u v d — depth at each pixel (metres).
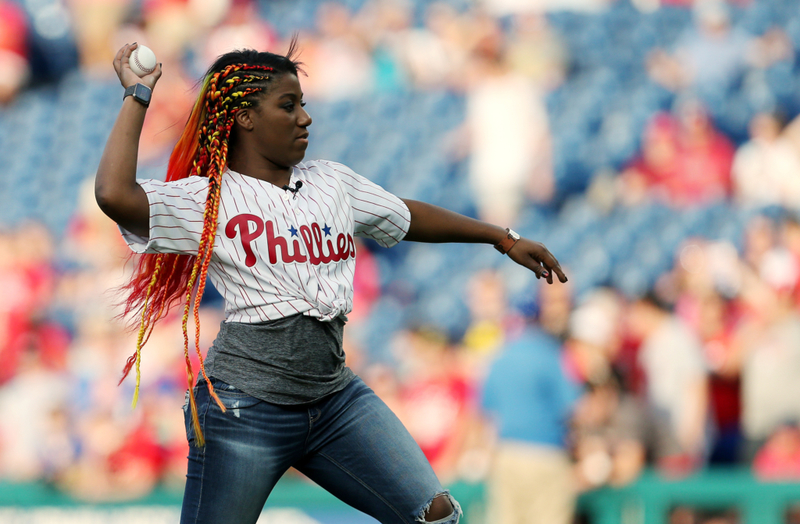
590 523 18.62
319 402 8.09
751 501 18.34
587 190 35.34
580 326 20.06
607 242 32.12
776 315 23.23
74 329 29.91
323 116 41.62
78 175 41.81
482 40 42.09
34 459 22.86
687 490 18.44
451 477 19.98
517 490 18.20
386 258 34.81
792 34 41.78
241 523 7.84
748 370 21.50
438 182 36.66
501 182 35.59
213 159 7.83
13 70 47.34
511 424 18.33
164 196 7.52
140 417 21.81
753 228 27.45
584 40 42.69
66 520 19.45
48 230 39.28
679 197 34.28
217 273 7.86
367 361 27.78
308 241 7.90
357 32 45.00
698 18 42.03
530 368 18.31
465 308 31.05
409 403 22.34
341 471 8.26
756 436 21.09
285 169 8.16
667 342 20.42
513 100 36.19
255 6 49.03
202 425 7.82
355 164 38.91
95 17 48.88
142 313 8.12
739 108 37.28
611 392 19.59
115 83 46.16
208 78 8.03
